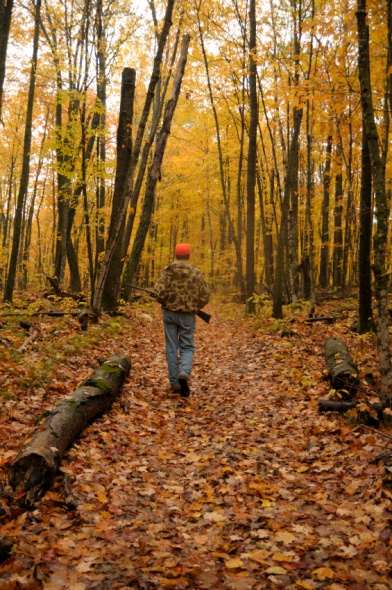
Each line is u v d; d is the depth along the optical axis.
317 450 4.44
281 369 7.55
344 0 8.66
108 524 3.04
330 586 2.45
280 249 12.21
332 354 6.74
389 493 3.32
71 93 10.99
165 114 13.69
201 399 6.39
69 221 18.69
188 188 24.12
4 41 10.66
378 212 4.62
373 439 4.36
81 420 4.33
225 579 2.54
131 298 18.52
